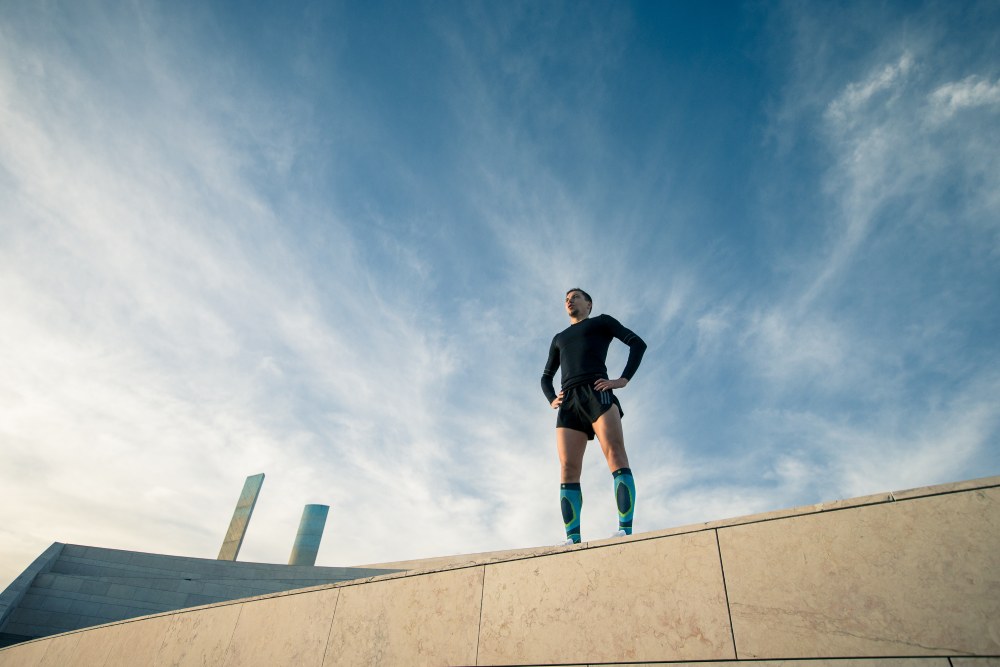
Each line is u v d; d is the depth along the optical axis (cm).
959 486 213
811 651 213
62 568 1720
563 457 412
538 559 320
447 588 355
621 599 274
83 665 661
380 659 360
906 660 194
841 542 228
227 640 495
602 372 427
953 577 198
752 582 240
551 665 279
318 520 2638
